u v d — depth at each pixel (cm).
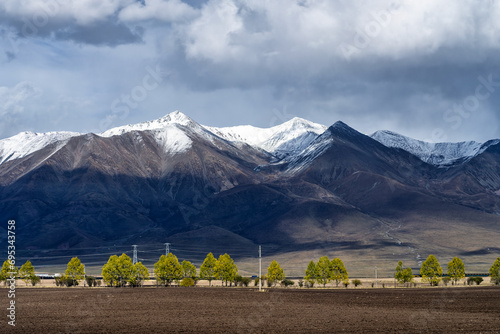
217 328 9775
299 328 9750
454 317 11219
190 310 12588
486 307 13188
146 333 9275
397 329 9612
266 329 9656
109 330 9581
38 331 9488
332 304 14062
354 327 9856
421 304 14012
